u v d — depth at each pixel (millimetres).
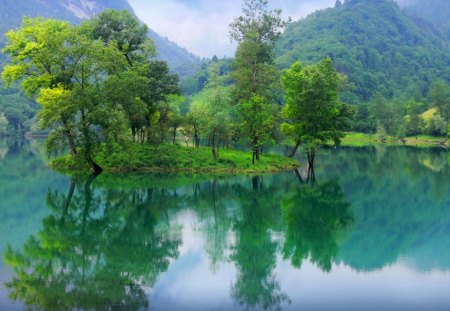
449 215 35188
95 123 49531
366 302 17969
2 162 66312
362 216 34594
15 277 19562
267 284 19781
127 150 52906
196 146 64875
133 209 34906
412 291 19172
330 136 58688
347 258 23875
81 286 18672
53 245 24781
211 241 26562
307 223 31859
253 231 29156
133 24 59844
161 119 63719
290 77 61500
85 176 50656
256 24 65188
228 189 44656
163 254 23734
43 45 50812
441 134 148375
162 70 60625
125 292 18234
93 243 25422
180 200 38844
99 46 49719
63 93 47875
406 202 40500
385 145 130875
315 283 20047
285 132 62125
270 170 58781
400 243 27078
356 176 57188
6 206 34781
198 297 18031
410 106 173000
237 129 63156
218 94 58094
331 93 57812
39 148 100562
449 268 22406
